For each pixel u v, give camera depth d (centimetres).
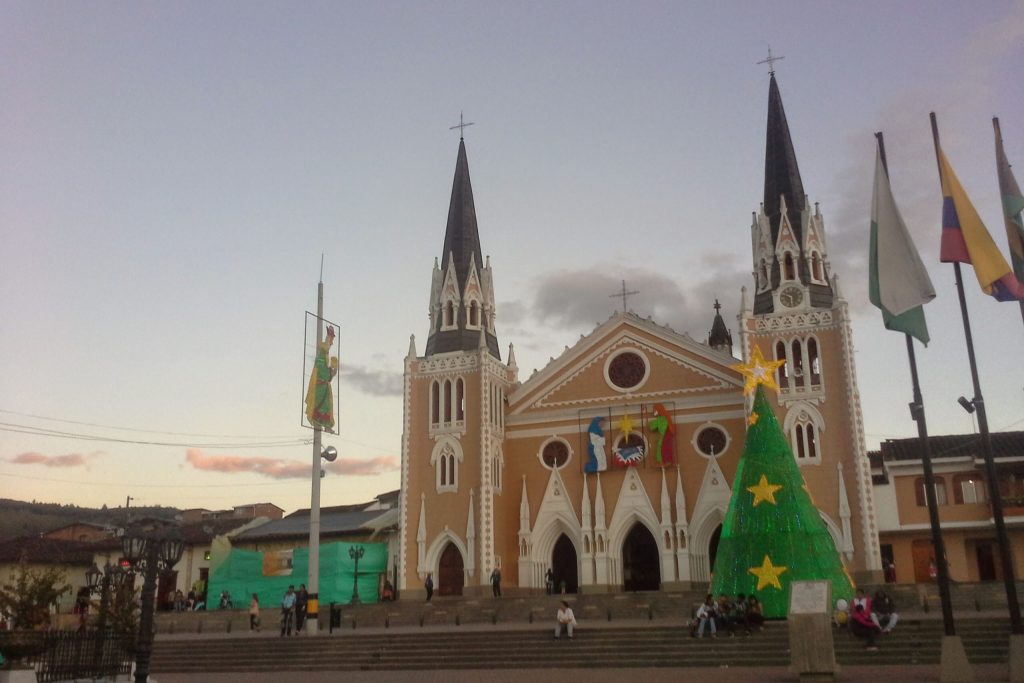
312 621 4991
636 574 7069
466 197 8294
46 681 3478
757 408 4975
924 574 6519
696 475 6919
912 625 3984
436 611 5822
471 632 4562
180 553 3117
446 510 7106
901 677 3170
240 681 3816
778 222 7188
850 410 6406
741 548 4666
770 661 3888
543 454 7381
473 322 7850
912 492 6656
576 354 7481
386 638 4647
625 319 7406
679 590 6581
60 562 7762
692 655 4012
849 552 6175
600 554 6944
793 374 6625
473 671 4019
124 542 3038
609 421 7238
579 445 7288
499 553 7112
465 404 7294
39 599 4022
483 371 7294
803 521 4634
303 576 7256
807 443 6488
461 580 7012
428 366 7494
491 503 7062
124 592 4650
